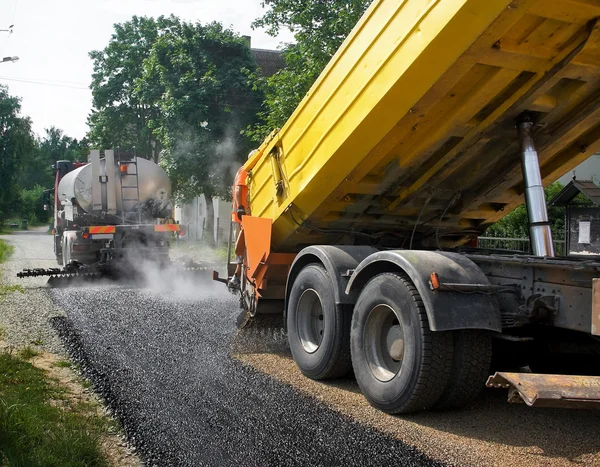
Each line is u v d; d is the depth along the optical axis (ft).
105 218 46.62
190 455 12.53
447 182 18.57
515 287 14.80
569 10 12.64
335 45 46.39
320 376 18.17
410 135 16.48
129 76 118.73
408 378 14.56
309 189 19.02
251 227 22.41
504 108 15.37
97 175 45.75
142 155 120.06
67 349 21.89
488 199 19.44
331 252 18.33
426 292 14.25
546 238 15.56
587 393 11.08
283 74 49.39
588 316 12.92
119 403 15.75
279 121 48.83
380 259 15.83
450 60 13.62
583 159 18.02
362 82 16.05
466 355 14.48
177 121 78.07
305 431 13.84
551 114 15.88
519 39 13.52
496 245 36.78
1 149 189.37
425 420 14.74
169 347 22.16
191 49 79.87
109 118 119.85
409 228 21.06
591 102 15.38
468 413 15.26
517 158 17.37
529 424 14.42
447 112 15.67
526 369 17.99
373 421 14.65
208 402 15.89
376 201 19.51
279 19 51.16
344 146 17.03
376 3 15.47
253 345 22.72
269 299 22.74
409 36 14.26
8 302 32.81
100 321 27.27
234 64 79.66
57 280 40.93
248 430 13.88
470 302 14.30
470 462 12.14
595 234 33.55
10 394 15.48
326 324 17.93
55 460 11.64
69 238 45.75
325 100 17.71
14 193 198.08
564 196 34.65
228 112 79.61
